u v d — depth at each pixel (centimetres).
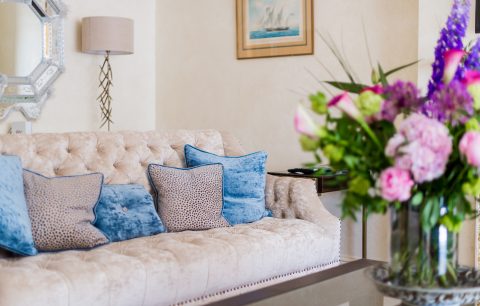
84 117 495
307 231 310
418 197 133
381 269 162
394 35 407
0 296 200
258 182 339
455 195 134
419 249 141
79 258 243
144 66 530
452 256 142
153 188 319
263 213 336
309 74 444
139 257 244
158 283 239
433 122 127
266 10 463
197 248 262
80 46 491
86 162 304
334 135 131
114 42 461
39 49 469
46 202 263
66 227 262
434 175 127
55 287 210
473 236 348
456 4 145
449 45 143
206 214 312
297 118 127
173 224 307
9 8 458
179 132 350
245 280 274
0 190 245
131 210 295
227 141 365
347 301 186
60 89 480
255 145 474
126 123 519
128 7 517
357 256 427
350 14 425
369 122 133
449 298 142
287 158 457
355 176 133
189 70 512
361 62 421
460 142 127
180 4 516
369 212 139
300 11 446
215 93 496
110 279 225
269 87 465
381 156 132
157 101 536
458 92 127
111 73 492
